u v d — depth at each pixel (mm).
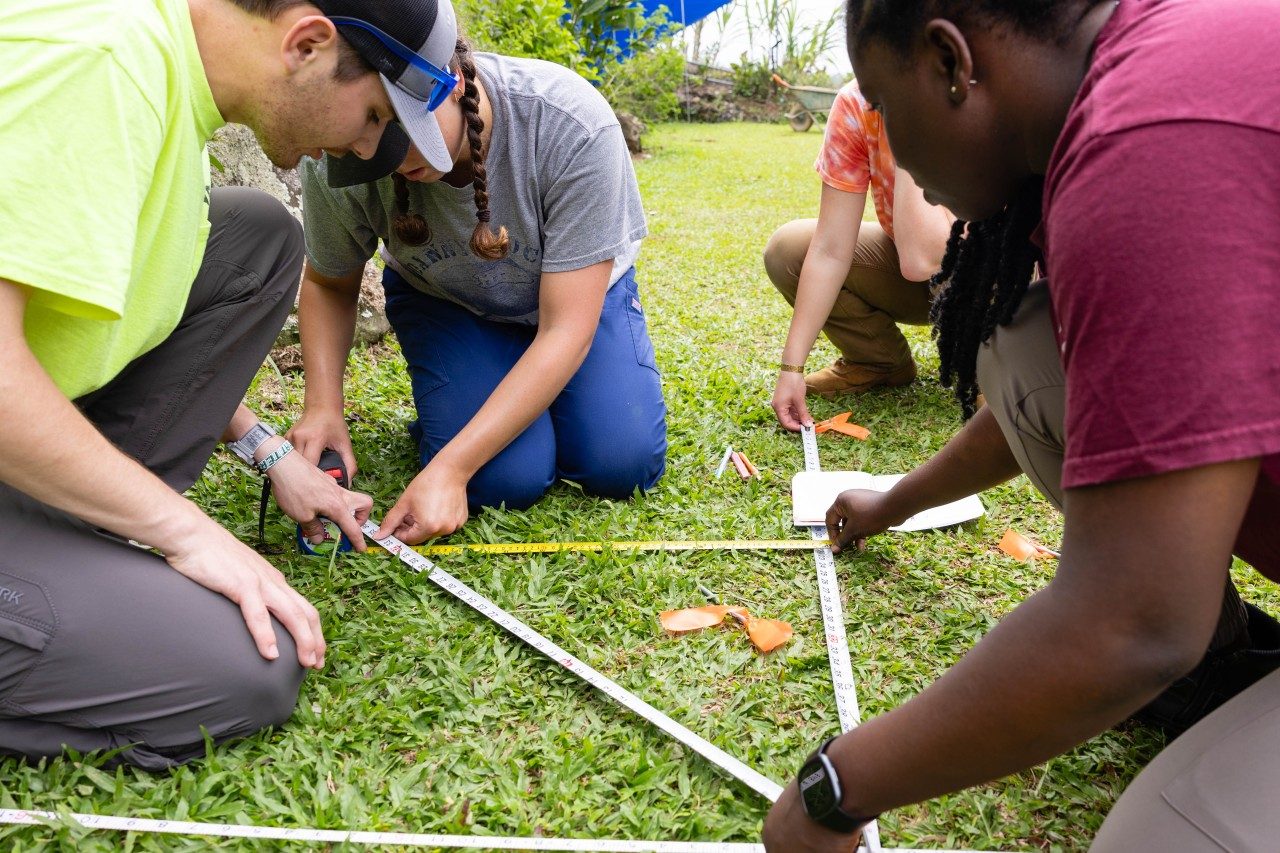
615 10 7945
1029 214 1087
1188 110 780
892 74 943
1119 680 823
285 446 1867
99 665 1302
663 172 7344
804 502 2135
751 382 2857
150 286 1360
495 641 1688
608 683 1566
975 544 2045
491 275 2088
